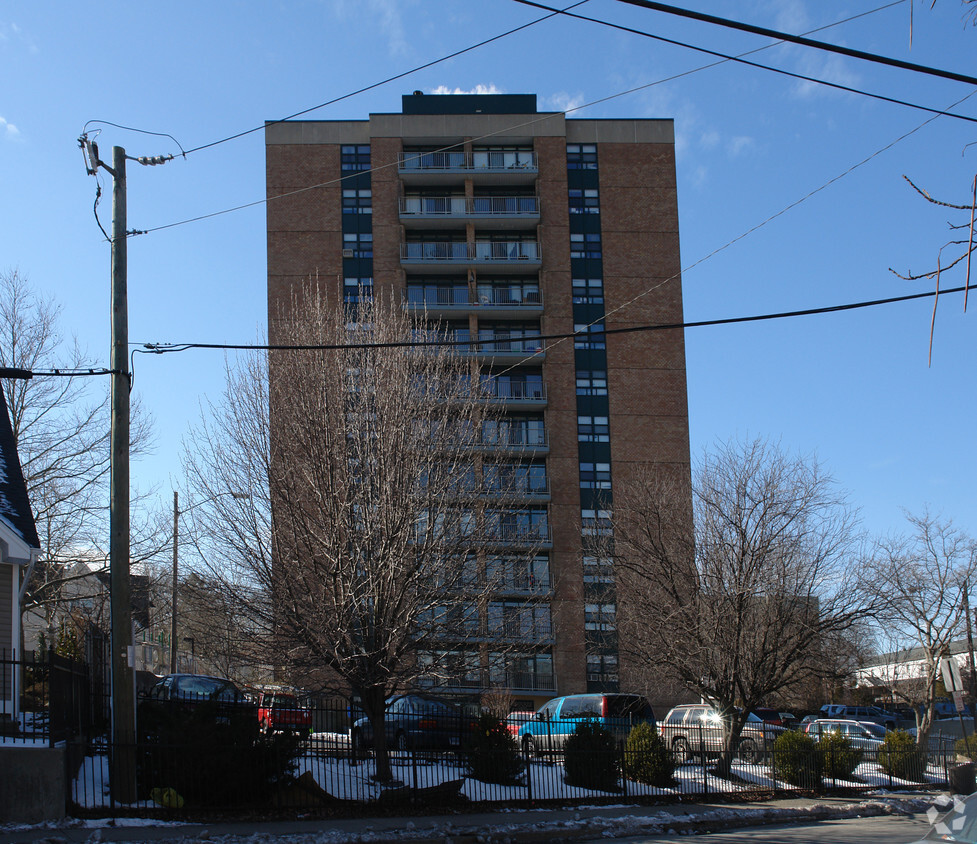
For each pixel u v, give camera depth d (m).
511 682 44.50
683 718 31.34
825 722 35.97
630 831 16.80
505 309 52.38
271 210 53.03
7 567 19.44
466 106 57.75
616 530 26.98
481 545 19.83
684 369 53.09
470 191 54.03
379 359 20.11
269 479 18.94
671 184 55.66
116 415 15.95
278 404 19.42
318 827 15.11
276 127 54.28
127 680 15.50
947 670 24.59
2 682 18.69
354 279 52.31
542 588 45.16
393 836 14.67
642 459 51.44
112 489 15.86
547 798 19.30
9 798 13.97
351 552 18.16
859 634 27.27
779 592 23.16
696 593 23.83
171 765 16.02
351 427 19.22
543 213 54.31
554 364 52.44
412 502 18.48
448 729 23.02
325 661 18.05
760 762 25.19
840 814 20.02
